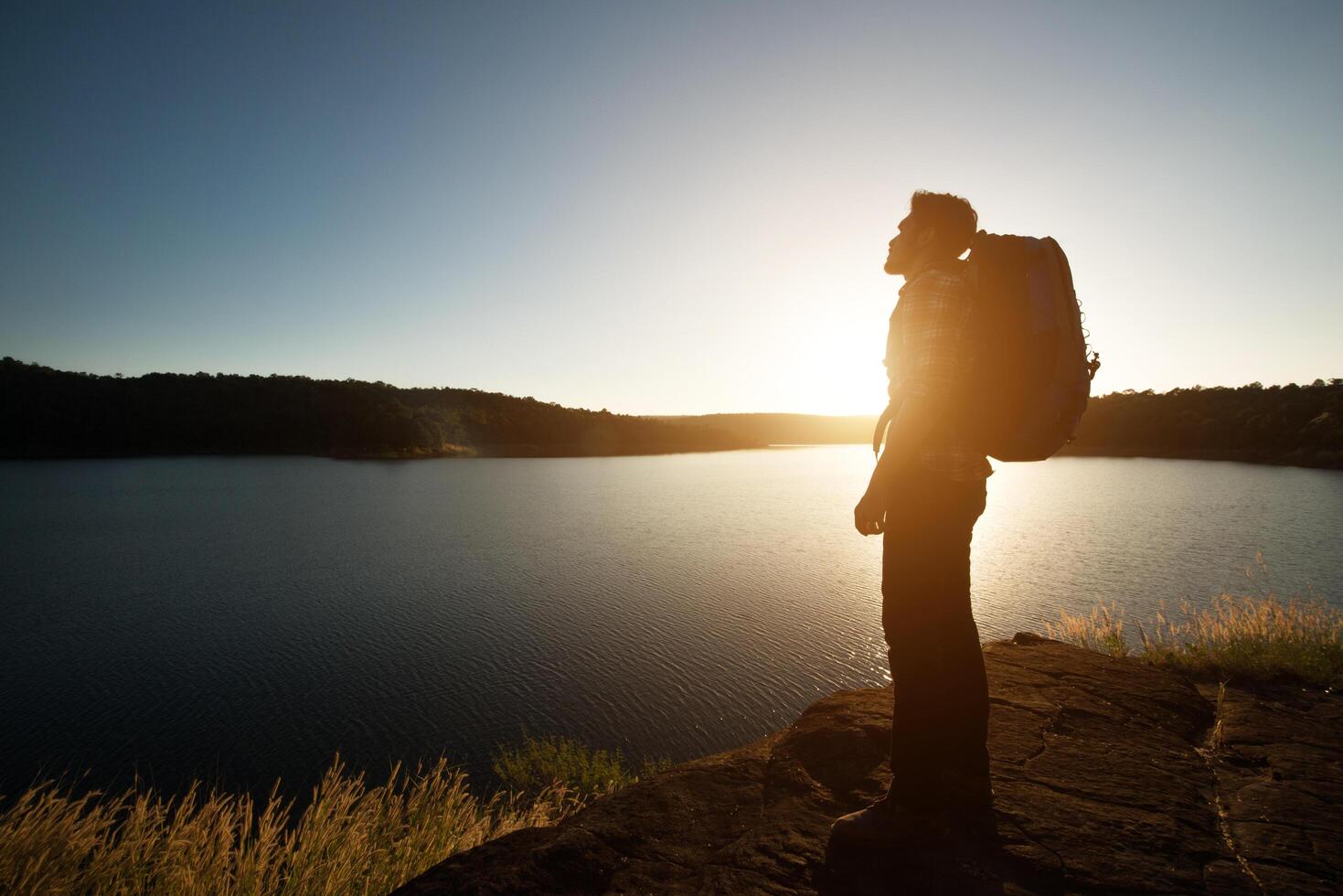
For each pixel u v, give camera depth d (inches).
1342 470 4446.4
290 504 3789.4
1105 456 6560.0
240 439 7062.0
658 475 5949.8
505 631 1620.3
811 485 5206.7
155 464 5836.6
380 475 5369.1
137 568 2309.3
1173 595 1694.1
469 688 1286.9
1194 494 3686.0
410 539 2817.4
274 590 2027.6
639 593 1948.8
